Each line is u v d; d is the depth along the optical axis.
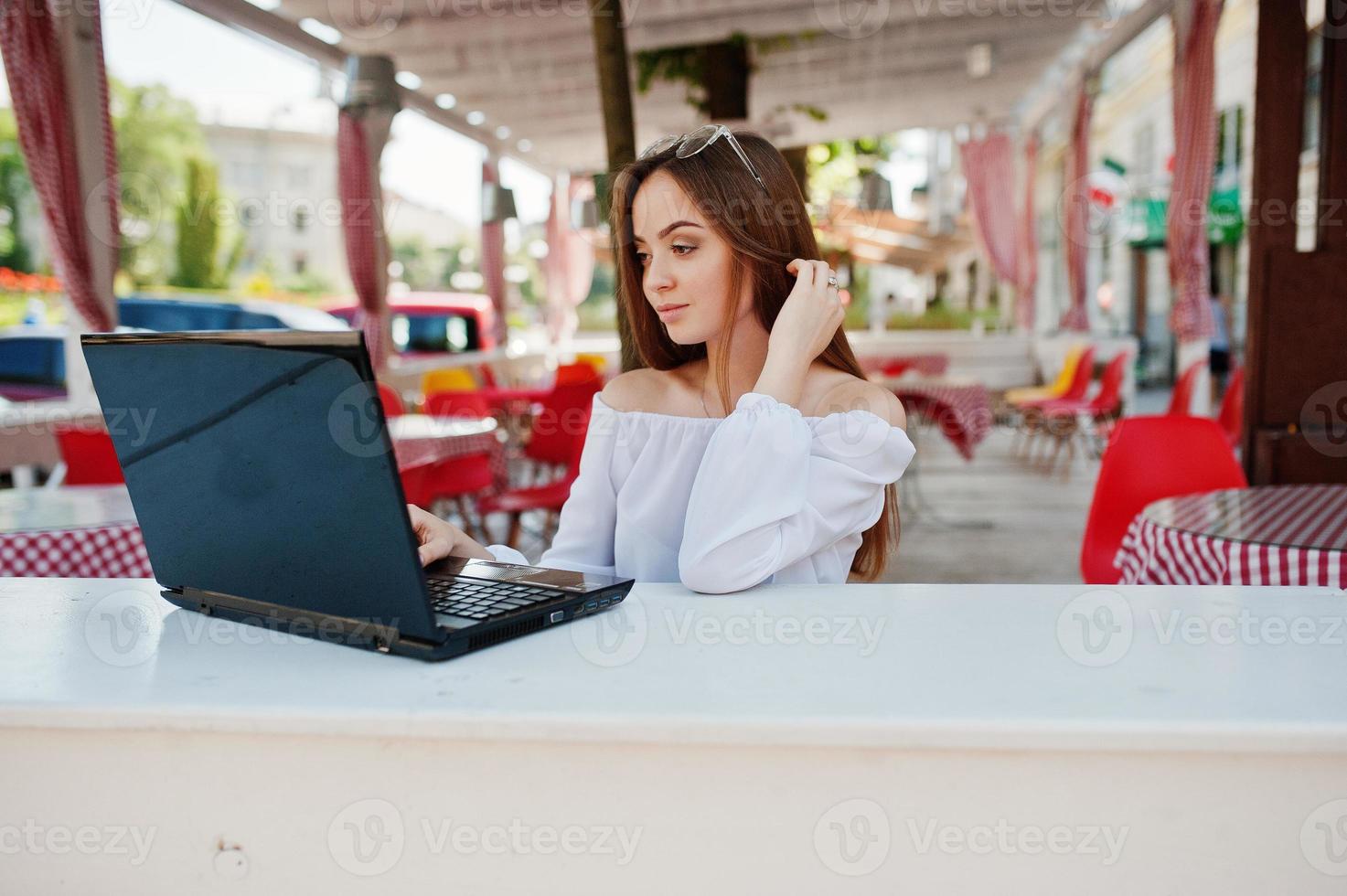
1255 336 3.62
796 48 7.18
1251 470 3.65
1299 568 1.65
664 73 6.18
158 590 1.10
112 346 0.88
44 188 4.62
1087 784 0.68
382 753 0.72
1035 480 6.65
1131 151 13.79
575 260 12.68
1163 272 12.59
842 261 8.35
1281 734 0.64
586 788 0.71
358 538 0.79
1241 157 10.23
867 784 0.69
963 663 0.78
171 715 0.70
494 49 7.00
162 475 0.92
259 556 0.88
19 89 4.50
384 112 7.09
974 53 7.23
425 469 3.75
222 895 0.75
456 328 10.76
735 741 0.66
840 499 1.11
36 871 0.77
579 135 10.36
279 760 0.73
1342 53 3.46
